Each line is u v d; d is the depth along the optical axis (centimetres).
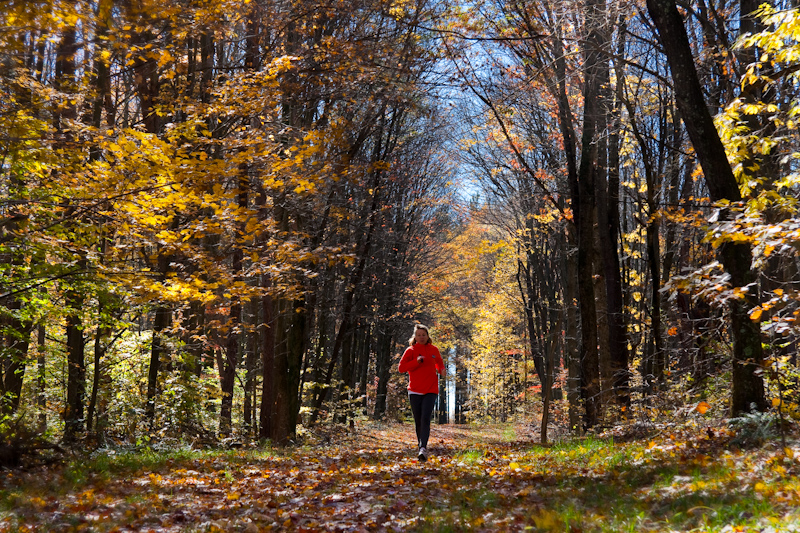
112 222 848
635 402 1219
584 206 1448
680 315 1284
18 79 770
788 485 434
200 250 897
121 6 484
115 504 549
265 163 862
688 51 771
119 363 1423
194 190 788
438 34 1331
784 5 1189
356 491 639
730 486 467
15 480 634
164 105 1012
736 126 970
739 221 594
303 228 1450
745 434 667
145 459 873
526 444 1329
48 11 474
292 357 1496
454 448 1330
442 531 425
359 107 1334
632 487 530
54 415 1441
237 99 934
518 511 488
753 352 740
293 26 1301
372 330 3388
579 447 930
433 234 2975
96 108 1152
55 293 1131
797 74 1025
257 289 961
